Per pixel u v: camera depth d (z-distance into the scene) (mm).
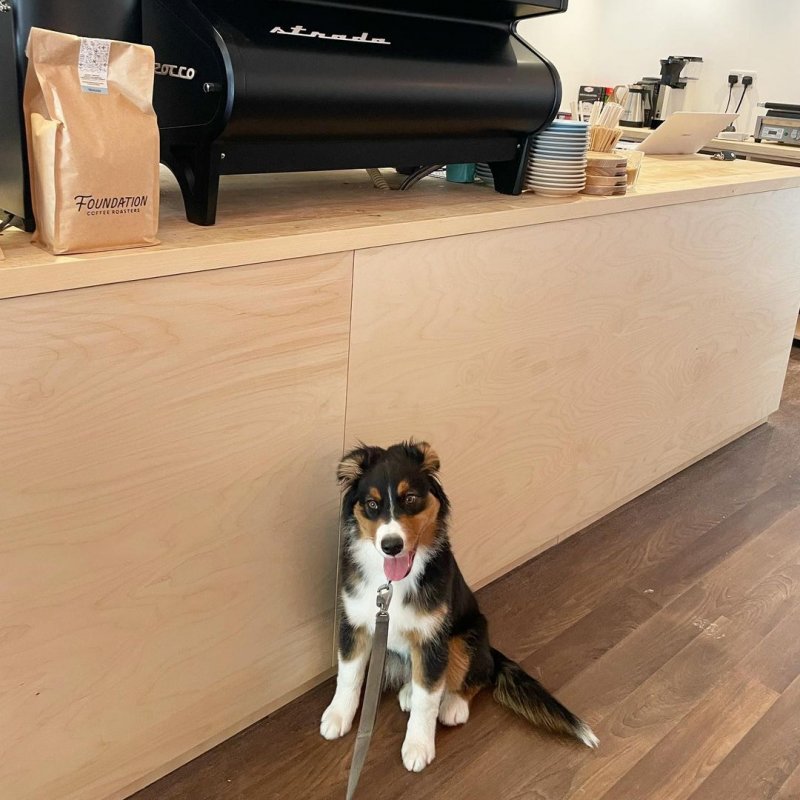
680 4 4098
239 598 1333
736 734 1520
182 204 1342
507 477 1802
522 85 1505
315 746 1435
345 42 1241
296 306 1218
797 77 3818
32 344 958
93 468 1065
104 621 1160
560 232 1641
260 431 1249
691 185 2023
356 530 1304
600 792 1380
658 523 2238
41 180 967
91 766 1232
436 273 1418
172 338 1087
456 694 1497
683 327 2193
